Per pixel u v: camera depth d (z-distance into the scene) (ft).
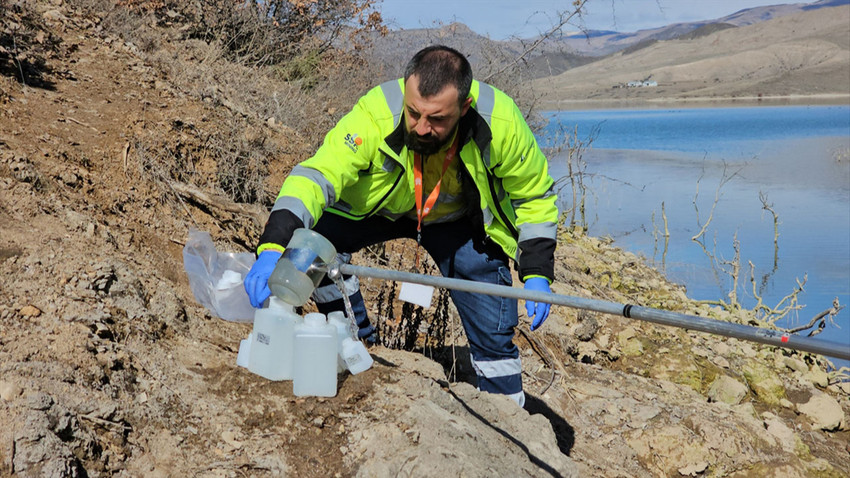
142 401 9.37
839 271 33.42
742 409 18.40
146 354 10.12
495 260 12.25
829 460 18.08
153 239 14.20
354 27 33.22
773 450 16.52
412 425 9.70
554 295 8.77
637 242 38.01
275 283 9.84
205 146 17.85
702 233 35.83
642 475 15.15
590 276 26.63
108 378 9.35
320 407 9.87
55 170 13.93
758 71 481.87
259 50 29.01
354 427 9.69
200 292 12.71
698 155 77.20
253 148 19.02
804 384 21.63
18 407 8.22
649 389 18.22
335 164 10.78
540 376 17.25
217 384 10.11
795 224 42.24
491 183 11.50
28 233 11.44
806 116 150.41
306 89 28.30
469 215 11.83
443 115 10.25
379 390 10.23
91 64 19.48
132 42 23.18
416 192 11.21
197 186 16.88
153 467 8.70
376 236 12.42
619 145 89.92
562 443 15.10
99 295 10.68
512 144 11.10
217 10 29.14
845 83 367.86
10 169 12.78
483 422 11.23
